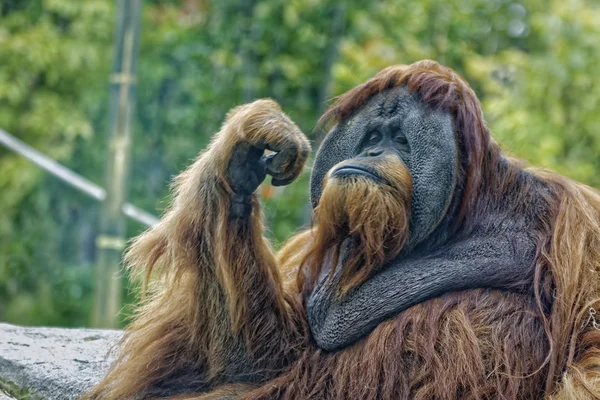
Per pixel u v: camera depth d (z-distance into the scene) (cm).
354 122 1005
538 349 911
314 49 3206
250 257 970
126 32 2127
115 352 1150
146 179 3173
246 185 948
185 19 3572
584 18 3078
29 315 3103
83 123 3238
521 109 2927
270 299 989
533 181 1015
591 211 998
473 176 966
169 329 1039
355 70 3052
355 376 939
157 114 3206
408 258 976
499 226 973
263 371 998
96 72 3322
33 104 3269
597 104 2955
